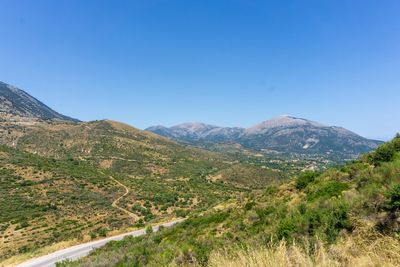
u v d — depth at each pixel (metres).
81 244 39.16
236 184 139.25
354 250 5.91
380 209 7.73
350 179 19.23
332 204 10.79
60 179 90.75
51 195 77.81
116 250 23.64
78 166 119.25
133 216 69.50
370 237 6.50
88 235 43.62
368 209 8.13
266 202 23.05
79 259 25.44
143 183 112.25
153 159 180.00
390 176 11.98
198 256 11.11
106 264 18.17
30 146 179.25
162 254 14.47
